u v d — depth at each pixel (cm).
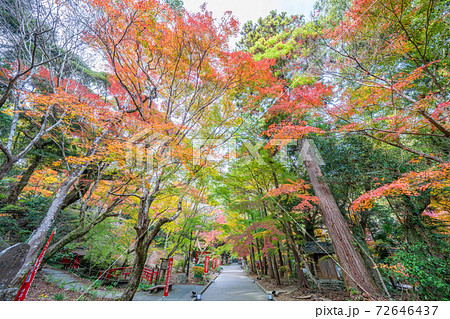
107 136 615
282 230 1004
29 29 585
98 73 966
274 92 812
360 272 608
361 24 580
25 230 874
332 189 916
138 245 523
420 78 691
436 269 493
